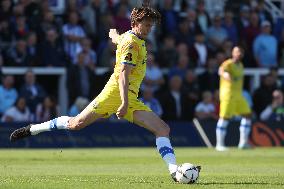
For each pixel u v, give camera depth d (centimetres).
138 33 2900
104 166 4059
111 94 2966
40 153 5484
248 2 9319
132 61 2852
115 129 6925
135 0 8412
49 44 7669
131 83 2922
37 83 7650
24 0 7706
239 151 6162
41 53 7675
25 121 6731
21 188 2559
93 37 8081
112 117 7319
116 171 3638
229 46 8356
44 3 7775
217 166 4147
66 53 7794
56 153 5481
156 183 2811
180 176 2792
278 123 7406
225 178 3147
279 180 3047
